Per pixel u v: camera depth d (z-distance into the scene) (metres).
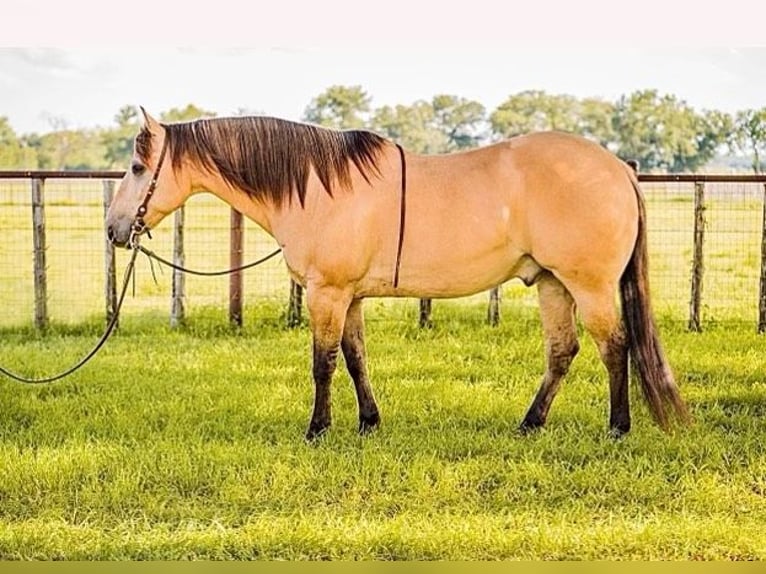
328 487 4.04
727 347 6.78
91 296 9.09
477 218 4.29
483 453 4.46
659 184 9.03
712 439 4.50
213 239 10.49
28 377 6.03
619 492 3.96
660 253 10.05
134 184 4.45
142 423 4.95
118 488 3.96
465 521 3.68
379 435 4.68
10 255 10.43
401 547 3.49
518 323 7.64
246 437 4.69
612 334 4.39
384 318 7.93
